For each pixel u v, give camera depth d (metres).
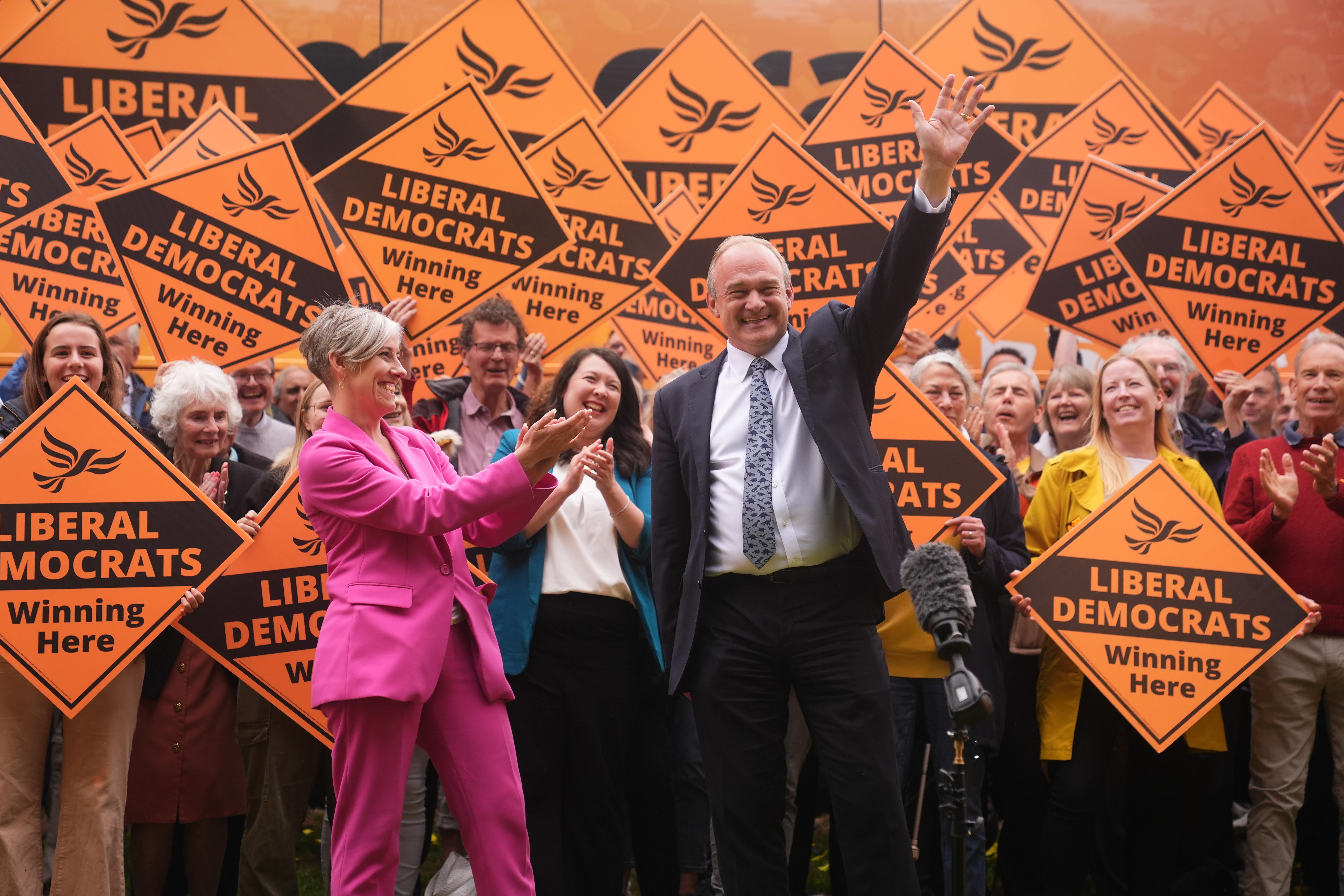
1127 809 4.89
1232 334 5.18
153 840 4.05
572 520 4.10
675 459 3.38
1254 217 5.18
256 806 4.01
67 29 5.96
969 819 3.79
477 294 5.20
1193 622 4.21
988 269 6.38
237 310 4.66
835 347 3.24
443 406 5.30
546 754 3.92
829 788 3.11
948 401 4.79
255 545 4.02
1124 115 6.47
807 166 4.94
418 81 6.22
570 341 5.69
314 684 2.91
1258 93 8.22
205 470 4.32
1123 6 8.21
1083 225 5.86
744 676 3.16
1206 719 4.42
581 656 3.97
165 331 4.61
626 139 6.49
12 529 3.73
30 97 5.95
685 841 4.55
